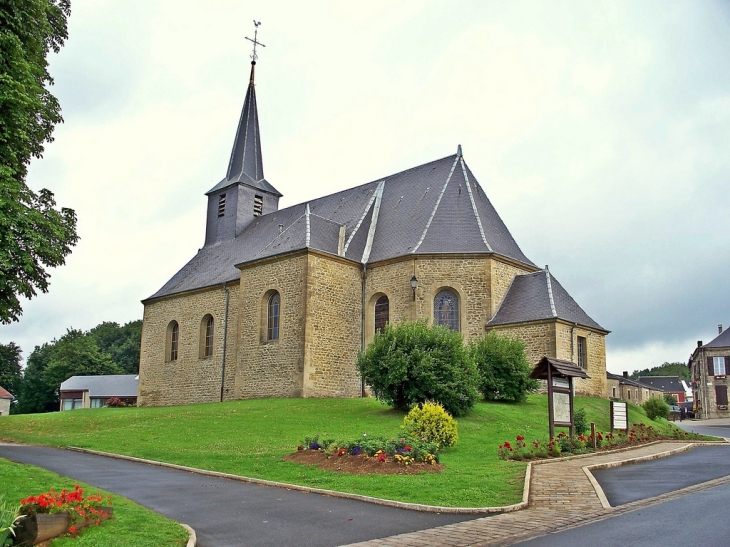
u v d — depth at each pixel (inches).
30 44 710.5
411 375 884.0
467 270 1158.3
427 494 459.2
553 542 327.0
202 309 1464.1
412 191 1333.7
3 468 526.0
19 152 693.9
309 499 457.7
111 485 509.0
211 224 1720.0
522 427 833.5
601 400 1135.0
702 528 339.6
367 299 1215.6
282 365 1151.0
